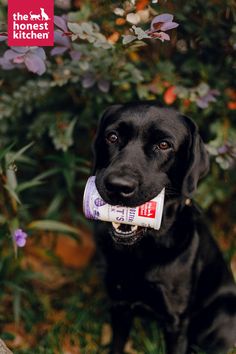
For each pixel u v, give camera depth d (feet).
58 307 5.07
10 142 5.26
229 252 5.19
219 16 4.68
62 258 5.57
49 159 5.19
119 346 4.43
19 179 5.54
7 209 4.60
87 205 3.84
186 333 4.26
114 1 4.46
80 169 4.95
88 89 4.83
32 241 5.45
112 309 4.37
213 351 4.59
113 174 3.74
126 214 3.78
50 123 5.00
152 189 3.81
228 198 5.50
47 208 5.65
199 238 4.28
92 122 5.10
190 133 4.03
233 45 4.51
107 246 4.18
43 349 4.46
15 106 4.98
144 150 3.92
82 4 4.60
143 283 4.15
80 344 4.57
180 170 4.04
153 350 4.33
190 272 4.16
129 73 4.54
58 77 4.59
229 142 4.61
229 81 4.82
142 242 4.07
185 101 4.69
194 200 4.71
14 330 4.79
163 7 4.44
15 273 4.93
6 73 5.22
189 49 4.83
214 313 4.47
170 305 4.16
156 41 4.77
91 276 5.32
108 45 3.94
